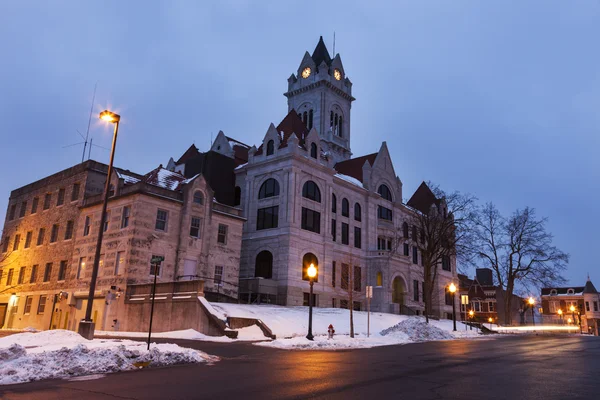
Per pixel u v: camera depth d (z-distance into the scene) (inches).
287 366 637.9
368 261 2455.7
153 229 1609.3
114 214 1651.1
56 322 1740.9
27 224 2100.1
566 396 426.6
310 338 1083.3
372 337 1231.5
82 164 1884.8
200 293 1275.8
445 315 3065.9
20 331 1619.1
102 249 1644.9
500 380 524.7
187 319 1275.8
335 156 2957.7
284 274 1988.2
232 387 465.4
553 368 640.4
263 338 1182.3
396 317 1911.9
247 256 2138.3
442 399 409.4
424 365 668.1
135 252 1540.4
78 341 802.2
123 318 1469.0
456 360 741.3
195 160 2319.1
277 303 1971.0
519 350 948.6
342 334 1353.3
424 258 2257.6
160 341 1009.5
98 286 1604.3
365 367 635.5
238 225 1895.9
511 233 2573.8
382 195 2674.7
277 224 2090.3
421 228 2432.3
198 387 465.1
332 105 3056.1
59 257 1840.6
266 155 2233.0
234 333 1156.5
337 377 536.7
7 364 545.6
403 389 459.8
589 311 4308.6
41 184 2101.4
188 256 1684.3
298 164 2129.7
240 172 2330.2
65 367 553.9
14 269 2073.1
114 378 522.3
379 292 2364.7
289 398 410.3
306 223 2132.1
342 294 2257.6
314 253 2128.4
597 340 1407.5
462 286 4067.4
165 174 1838.1
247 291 1934.1
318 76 3056.1
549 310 4512.8
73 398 409.1
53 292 1803.6
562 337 1569.9
